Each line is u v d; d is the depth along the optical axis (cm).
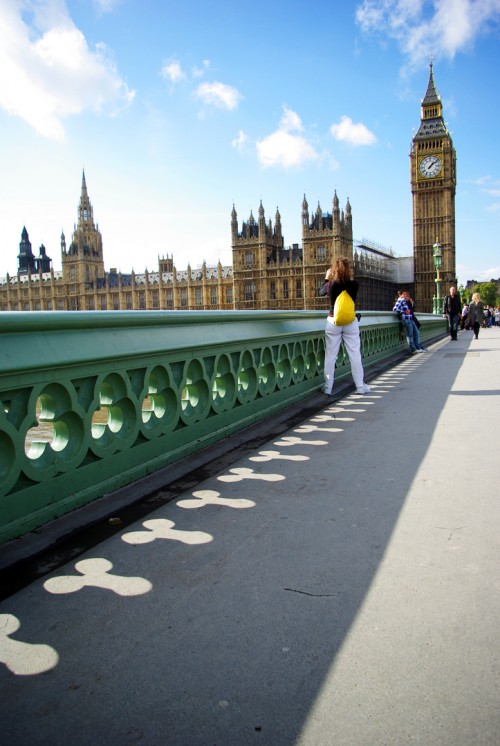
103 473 348
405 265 12381
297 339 673
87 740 154
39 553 267
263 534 288
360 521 302
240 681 176
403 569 246
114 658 189
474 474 376
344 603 220
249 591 231
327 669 180
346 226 10550
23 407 289
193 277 12212
